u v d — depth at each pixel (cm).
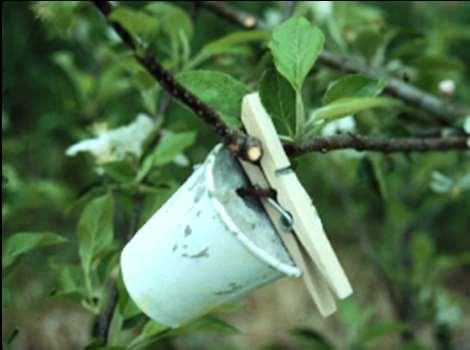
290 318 235
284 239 74
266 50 100
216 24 136
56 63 135
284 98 77
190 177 75
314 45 76
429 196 145
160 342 153
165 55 105
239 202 73
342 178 151
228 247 73
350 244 241
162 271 75
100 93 115
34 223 162
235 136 73
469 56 171
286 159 73
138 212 92
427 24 168
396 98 105
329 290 74
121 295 85
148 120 96
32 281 188
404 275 135
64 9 86
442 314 132
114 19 74
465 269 242
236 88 77
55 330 211
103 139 95
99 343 83
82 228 87
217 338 220
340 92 78
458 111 105
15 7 135
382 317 217
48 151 149
